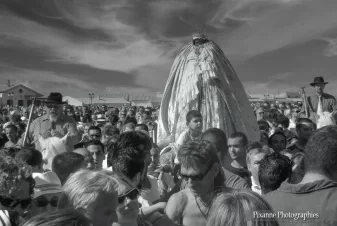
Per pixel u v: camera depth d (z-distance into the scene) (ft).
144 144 10.06
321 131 8.84
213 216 6.25
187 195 9.62
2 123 46.80
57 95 24.12
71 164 12.38
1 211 8.48
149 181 12.60
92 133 25.49
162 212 9.93
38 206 11.20
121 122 38.04
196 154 9.09
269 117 40.11
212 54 23.35
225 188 9.53
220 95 22.70
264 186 10.84
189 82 22.77
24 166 9.88
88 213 6.82
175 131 23.24
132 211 8.50
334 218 7.77
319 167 8.47
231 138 15.60
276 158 11.05
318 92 28.66
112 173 8.22
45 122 24.08
